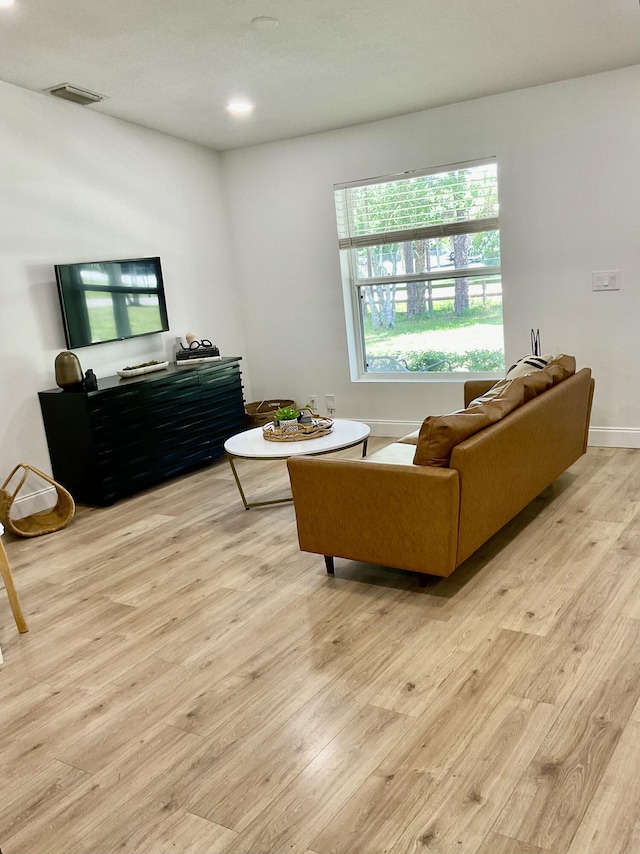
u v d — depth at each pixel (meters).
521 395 3.39
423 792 1.86
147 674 2.58
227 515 4.23
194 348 5.43
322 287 5.79
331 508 3.05
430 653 2.53
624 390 4.83
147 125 5.09
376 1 3.14
